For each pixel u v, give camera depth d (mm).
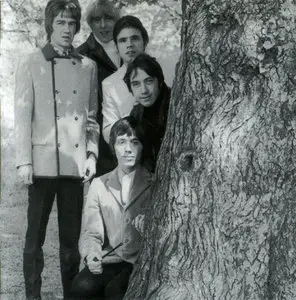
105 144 7113
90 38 7090
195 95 5062
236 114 4961
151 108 7117
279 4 4891
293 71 4922
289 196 4988
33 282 7098
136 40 7109
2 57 6957
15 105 6980
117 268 7117
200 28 5027
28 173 7012
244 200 4949
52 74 7016
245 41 4863
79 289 7117
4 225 7023
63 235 7094
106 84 7117
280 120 4934
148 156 7109
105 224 7109
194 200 5020
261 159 4938
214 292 4953
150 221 5316
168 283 5035
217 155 4977
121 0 7094
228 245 4957
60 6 7012
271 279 4980
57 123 7027
